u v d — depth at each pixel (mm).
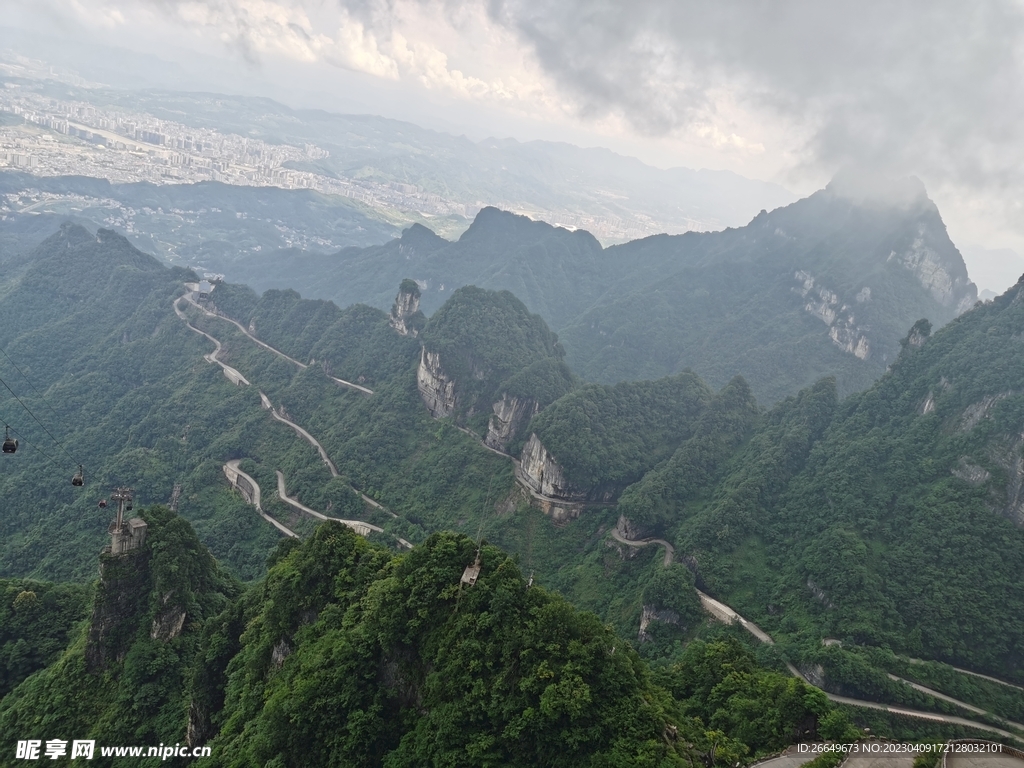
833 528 140875
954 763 65188
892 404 166750
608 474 174000
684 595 136000
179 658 82500
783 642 121875
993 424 137250
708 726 74625
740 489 157250
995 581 119812
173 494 183875
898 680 108562
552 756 59969
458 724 61562
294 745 65562
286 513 176125
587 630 68562
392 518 176750
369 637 70250
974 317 169375
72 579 140500
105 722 76312
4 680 86062
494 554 76562
